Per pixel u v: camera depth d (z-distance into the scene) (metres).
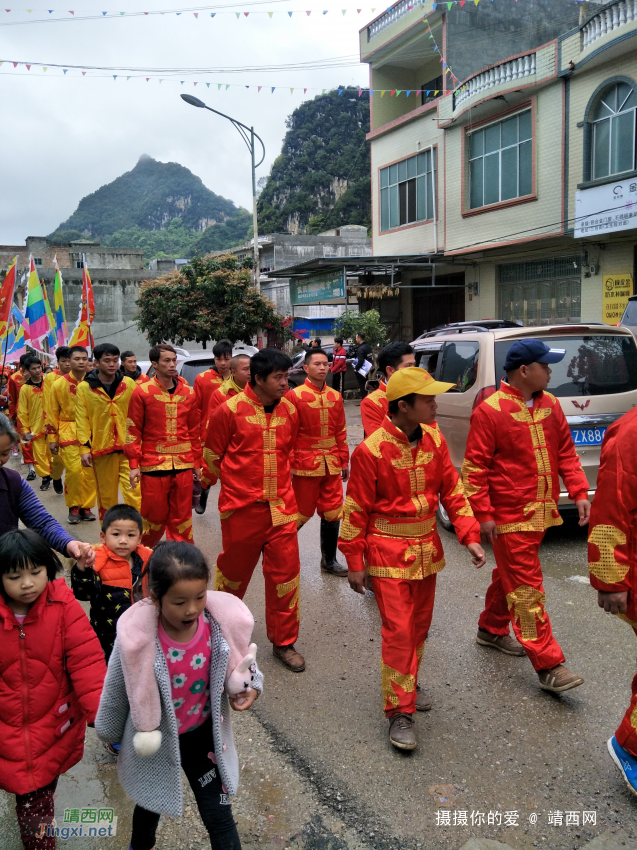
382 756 3.15
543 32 19.03
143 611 2.04
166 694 2.01
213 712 2.09
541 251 15.38
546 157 14.60
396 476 3.23
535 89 14.60
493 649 4.15
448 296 18.84
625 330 5.93
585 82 13.55
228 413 3.98
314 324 27.66
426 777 2.98
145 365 10.79
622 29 12.39
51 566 2.43
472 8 17.81
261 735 3.36
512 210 15.55
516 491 3.55
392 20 19.47
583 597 4.83
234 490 4.00
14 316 13.41
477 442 3.60
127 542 3.27
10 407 11.16
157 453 5.35
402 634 3.20
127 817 2.86
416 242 18.88
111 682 2.03
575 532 6.30
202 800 2.19
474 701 3.57
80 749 2.54
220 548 6.45
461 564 5.71
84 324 11.47
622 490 2.64
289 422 4.08
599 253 14.00
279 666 4.08
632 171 12.27
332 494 5.48
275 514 3.96
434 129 17.75
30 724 2.40
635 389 5.78
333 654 4.21
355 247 32.62
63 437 7.32
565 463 3.72
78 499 7.44
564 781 2.92
